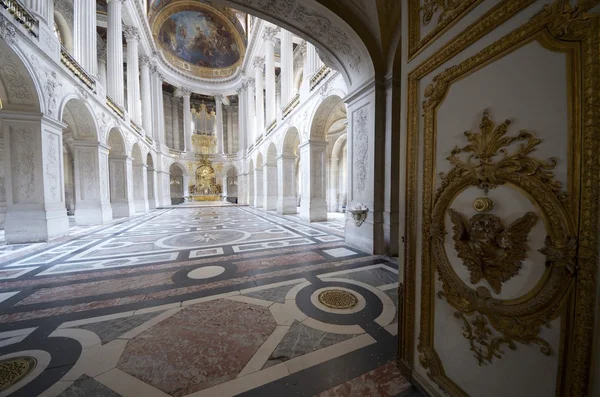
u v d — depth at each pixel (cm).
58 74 704
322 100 830
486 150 118
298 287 327
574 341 91
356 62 503
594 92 84
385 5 426
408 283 169
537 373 102
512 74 107
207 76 2541
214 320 243
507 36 107
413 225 166
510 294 110
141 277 365
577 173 89
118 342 207
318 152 984
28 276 372
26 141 628
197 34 2364
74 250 536
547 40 95
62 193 714
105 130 1023
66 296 300
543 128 98
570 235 91
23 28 563
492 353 118
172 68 2294
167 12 2086
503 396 114
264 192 1552
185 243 603
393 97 468
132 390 155
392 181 475
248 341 209
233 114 2933
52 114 675
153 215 1330
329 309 266
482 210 120
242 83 2303
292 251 518
